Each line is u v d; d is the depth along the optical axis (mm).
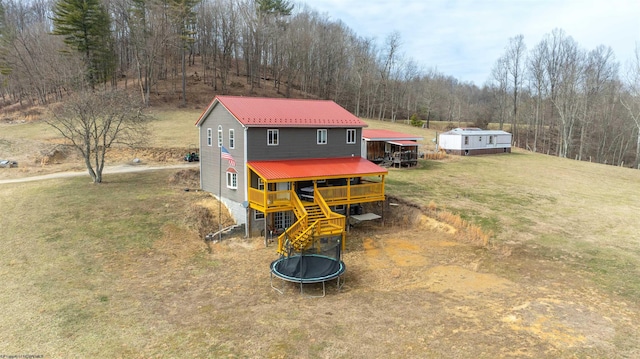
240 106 27234
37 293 16234
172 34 63188
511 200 30875
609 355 12273
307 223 23219
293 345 12938
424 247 23562
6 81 65875
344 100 90875
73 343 12859
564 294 16750
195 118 58438
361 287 18188
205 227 25703
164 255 21016
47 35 64188
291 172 24844
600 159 69000
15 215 24547
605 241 22953
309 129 27969
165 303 16094
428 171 40812
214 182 29984
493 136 54906
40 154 40750
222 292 17406
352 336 13516
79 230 22734
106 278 18047
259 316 15078
